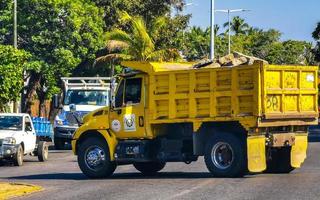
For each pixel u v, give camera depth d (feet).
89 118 76.23
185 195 54.54
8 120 102.06
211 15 146.20
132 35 179.93
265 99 66.90
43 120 115.44
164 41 198.70
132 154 73.41
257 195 53.72
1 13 174.91
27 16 174.29
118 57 177.99
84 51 179.83
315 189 57.16
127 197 54.39
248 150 67.46
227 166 68.18
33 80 184.96
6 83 131.23
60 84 182.80
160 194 55.67
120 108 74.43
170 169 82.48
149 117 72.74
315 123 72.38
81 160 75.51
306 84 71.00
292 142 71.56
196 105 70.23
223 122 69.31
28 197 56.29
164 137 73.67
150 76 72.84
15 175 80.23
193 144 70.74
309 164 84.28
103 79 132.98
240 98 67.77
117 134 74.69
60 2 173.88
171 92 71.56
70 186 64.75
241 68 67.62
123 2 198.29
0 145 95.61
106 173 74.49
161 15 203.00
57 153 124.47
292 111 69.72
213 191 56.75
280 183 62.18
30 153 104.22
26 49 177.17
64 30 176.65
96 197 55.06
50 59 177.17
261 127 67.72
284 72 68.85
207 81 69.62
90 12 183.21
